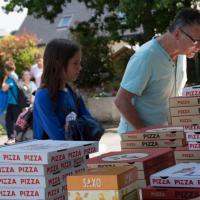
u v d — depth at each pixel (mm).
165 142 2947
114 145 11570
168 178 2029
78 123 3508
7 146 2434
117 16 17172
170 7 13594
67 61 3562
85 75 19719
